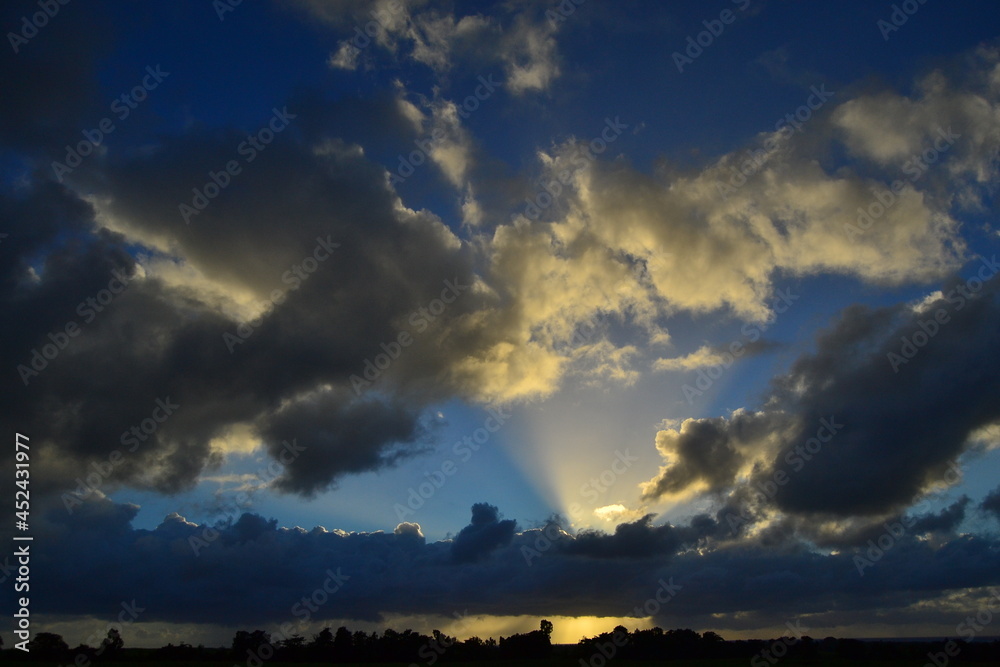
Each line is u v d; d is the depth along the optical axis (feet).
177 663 299.17
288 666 310.86
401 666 313.53
